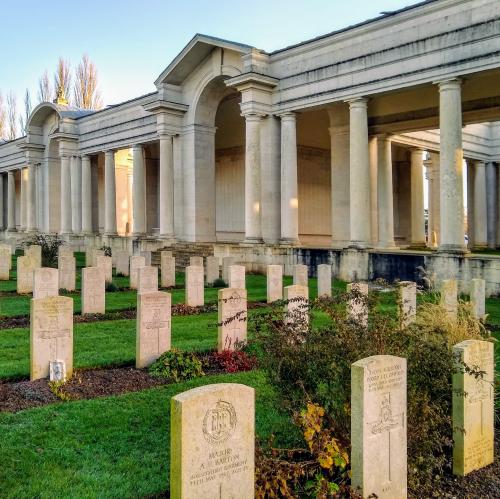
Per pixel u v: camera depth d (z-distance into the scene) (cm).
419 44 2303
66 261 2155
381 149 3366
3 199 6278
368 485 570
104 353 1162
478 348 697
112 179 4197
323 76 2664
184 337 1339
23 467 643
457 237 2205
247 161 2891
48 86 6906
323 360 660
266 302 1920
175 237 3531
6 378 998
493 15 2088
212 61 3297
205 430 499
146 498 584
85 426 766
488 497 627
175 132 3509
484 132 4428
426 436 645
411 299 1388
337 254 2566
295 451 649
